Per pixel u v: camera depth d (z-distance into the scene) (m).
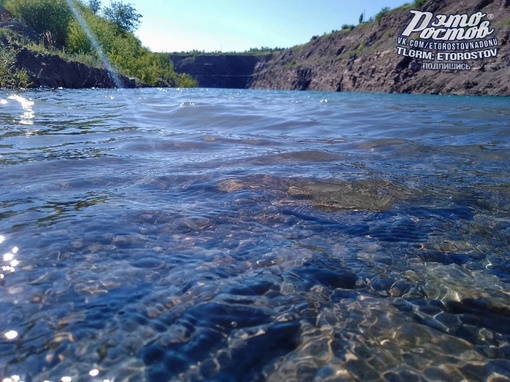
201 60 105.75
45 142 4.25
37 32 22.72
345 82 51.56
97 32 27.53
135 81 25.83
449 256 1.94
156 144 4.40
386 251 1.98
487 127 6.14
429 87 34.12
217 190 2.80
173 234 2.08
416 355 1.28
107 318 1.38
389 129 5.98
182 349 1.26
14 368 1.14
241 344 1.29
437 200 2.71
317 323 1.41
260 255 1.89
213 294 1.55
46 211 2.30
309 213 2.45
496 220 2.39
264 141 4.82
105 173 3.14
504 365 1.25
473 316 1.49
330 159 3.86
